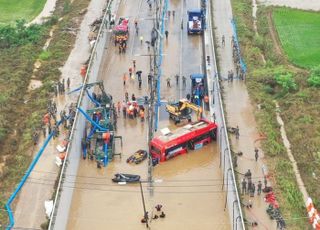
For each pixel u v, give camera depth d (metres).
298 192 143.88
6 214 136.25
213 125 167.00
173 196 146.62
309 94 188.62
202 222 137.75
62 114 174.38
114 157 161.38
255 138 165.88
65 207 137.50
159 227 135.88
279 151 159.75
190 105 176.88
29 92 197.62
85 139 163.88
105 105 178.00
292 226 131.75
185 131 163.62
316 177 149.25
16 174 151.38
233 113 180.38
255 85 197.62
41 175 150.62
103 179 153.25
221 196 147.00
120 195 147.00
